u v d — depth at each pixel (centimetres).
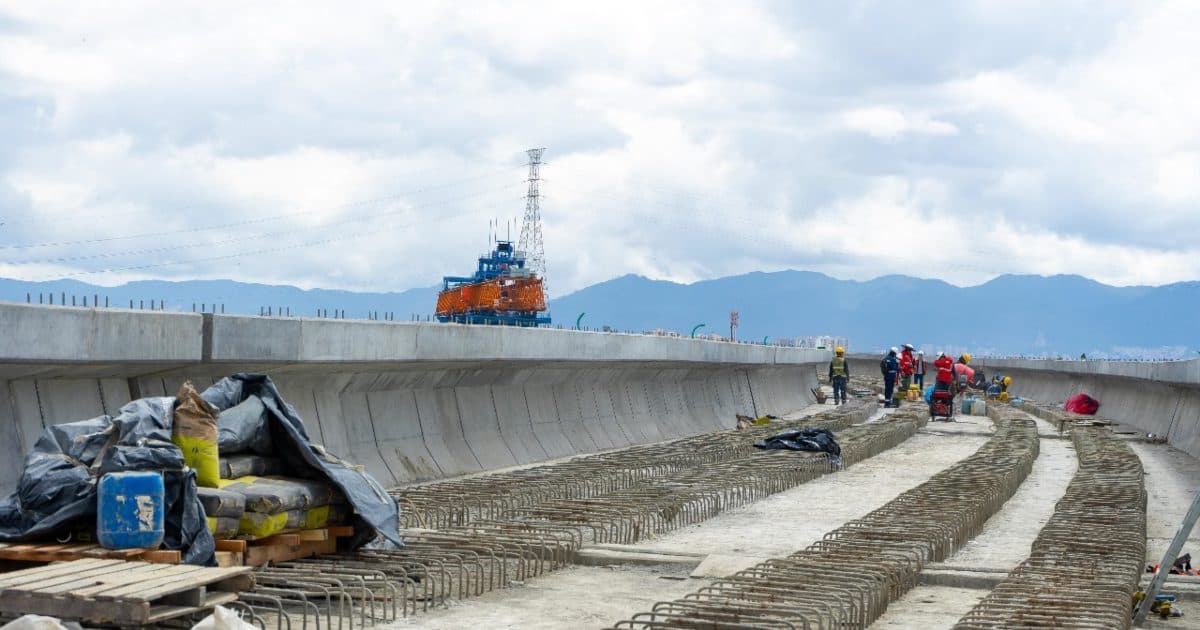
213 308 1670
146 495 960
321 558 1159
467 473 2095
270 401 1180
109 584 834
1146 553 1393
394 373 1933
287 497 1087
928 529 1360
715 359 3700
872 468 2400
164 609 840
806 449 2438
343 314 1989
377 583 1066
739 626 874
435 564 1158
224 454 1121
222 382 1175
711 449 2484
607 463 2153
